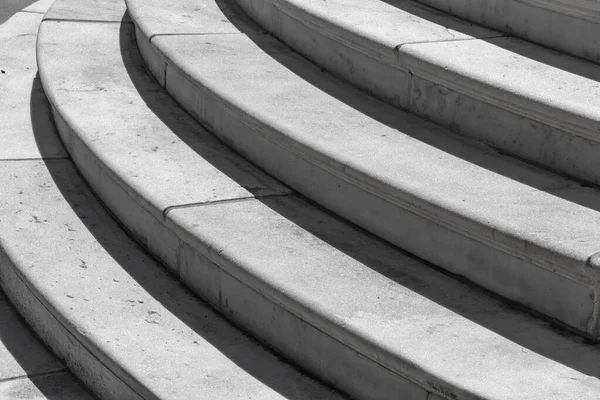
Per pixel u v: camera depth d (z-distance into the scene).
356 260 4.07
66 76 6.06
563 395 3.17
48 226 4.94
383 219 4.23
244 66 5.46
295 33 5.73
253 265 3.97
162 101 5.78
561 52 4.92
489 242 3.76
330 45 5.37
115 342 3.99
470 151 4.45
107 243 4.83
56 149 5.79
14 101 6.45
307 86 5.21
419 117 4.85
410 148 4.45
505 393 3.17
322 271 3.96
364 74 5.14
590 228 3.70
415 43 4.88
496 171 4.24
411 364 3.34
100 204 5.21
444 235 3.96
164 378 3.75
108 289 4.41
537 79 4.45
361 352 3.53
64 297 4.32
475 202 3.91
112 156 4.98
